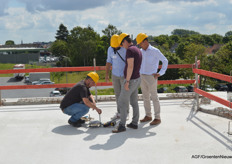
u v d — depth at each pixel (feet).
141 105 18.38
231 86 17.54
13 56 330.54
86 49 291.38
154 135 12.25
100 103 19.33
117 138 11.96
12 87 18.79
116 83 14.79
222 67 137.69
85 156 10.11
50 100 19.42
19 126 14.03
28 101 19.33
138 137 12.03
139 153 10.28
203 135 12.09
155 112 13.88
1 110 17.61
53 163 9.59
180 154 10.12
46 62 331.77
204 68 136.46
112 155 10.14
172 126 13.51
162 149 10.62
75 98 13.26
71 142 11.59
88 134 12.60
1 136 12.53
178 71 144.97
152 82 13.53
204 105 17.30
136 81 12.22
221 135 12.03
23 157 10.16
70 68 18.65
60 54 295.07
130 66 11.69
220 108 15.72
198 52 148.56
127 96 12.35
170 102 19.01
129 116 15.70
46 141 11.77
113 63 14.53
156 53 13.30
